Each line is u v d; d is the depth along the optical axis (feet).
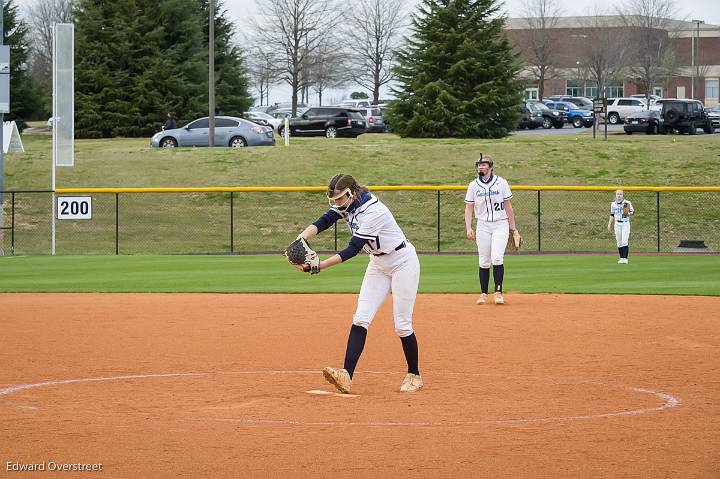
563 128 494.59
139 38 402.31
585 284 140.56
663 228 242.17
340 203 63.00
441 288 135.64
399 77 371.15
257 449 49.16
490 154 300.20
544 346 85.92
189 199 260.42
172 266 175.83
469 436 51.96
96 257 197.77
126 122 394.32
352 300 122.72
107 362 78.43
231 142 329.11
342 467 45.85
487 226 113.39
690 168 284.00
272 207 255.29
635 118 417.08
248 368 75.66
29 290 135.54
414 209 253.85
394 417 56.90
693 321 101.50
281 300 122.72
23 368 75.56
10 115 431.84
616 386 67.41
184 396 63.98
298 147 309.01
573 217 247.50
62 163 204.74
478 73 365.40
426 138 360.07
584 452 48.57
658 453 48.37
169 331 96.12
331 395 64.03
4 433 52.75
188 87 406.82
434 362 78.07
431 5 375.04
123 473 44.98
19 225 240.94
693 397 63.26
